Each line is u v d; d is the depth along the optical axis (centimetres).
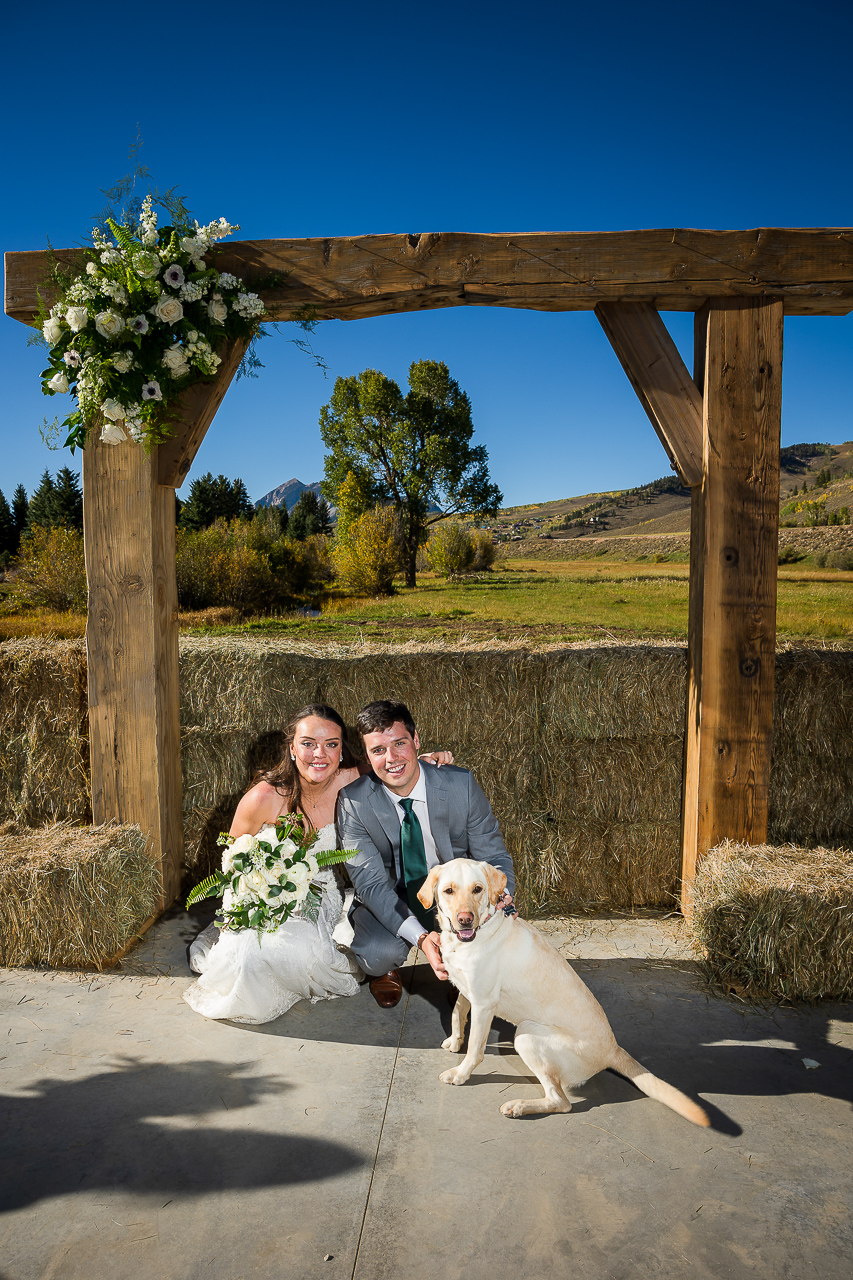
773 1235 183
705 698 345
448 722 371
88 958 311
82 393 329
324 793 316
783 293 335
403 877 292
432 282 339
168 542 367
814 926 291
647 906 383
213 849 388
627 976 314
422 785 287
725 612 342
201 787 386
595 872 380
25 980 304
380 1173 202
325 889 301
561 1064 227
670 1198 194
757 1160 209
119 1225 183
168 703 366
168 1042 266
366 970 293
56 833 342
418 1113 228
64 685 367
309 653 383
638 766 373
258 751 379
